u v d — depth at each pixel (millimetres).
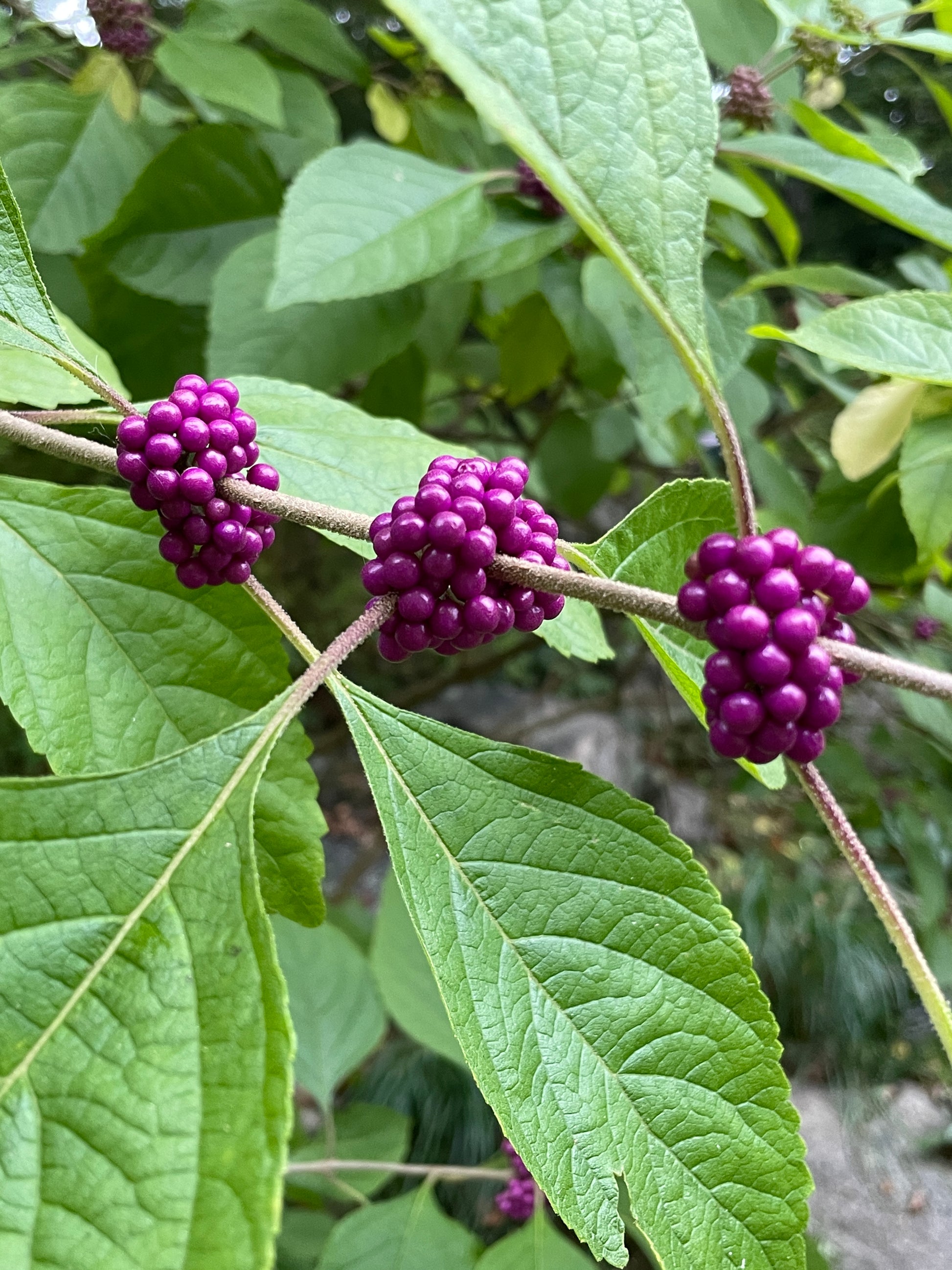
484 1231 532
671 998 116
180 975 88
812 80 318
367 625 111
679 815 888
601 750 920
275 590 580
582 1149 107
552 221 269
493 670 670
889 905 105
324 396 179
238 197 277
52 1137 79
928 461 226
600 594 108
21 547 146
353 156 236
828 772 462
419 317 271
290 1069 82
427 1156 559
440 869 114
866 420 244
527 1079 107
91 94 276
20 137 262
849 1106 667
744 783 568
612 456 417
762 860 805
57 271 292
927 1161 642
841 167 240
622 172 99
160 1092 81
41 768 515
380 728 118
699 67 106
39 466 359
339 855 829
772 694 97
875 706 603
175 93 389
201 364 302
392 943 353
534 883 117
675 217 102
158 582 151
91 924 89
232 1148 79
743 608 96
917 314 134
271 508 122
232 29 301
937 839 607
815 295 316
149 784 97
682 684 141
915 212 221
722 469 476
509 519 115
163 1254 74
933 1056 715
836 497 306
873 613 440
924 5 226
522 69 95
